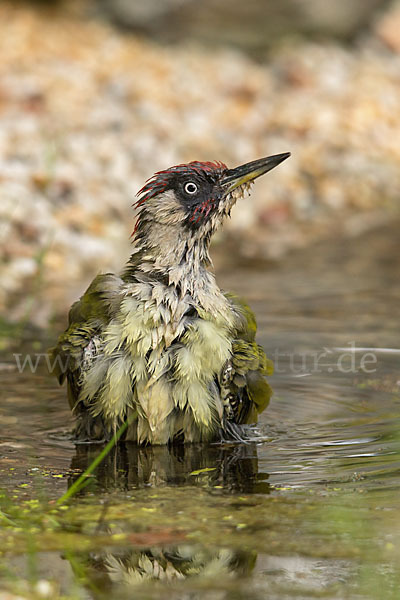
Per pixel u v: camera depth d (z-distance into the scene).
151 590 6.18
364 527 7.07
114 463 8.82
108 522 7.30
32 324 14.18
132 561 6.58
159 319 9.10
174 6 35.62
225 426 9.45
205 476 8.40
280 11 35.31
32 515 7.46
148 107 26.34
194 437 9.38
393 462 8.57
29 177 21.06
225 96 29.08
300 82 30.33
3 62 28.95
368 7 35.81
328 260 18.56
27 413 10.27
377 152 26.14
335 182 24.27
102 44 33.41
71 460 8.91
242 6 35.31
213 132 25.86
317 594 6.06
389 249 19.36
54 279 17.31
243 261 18.61
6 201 19.83
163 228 9.51
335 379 11.41
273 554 6.66
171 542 6.91
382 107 29.03
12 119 24.19
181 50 34.94
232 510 7.52
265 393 9.55
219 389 9.27
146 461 8.87
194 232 9.52
